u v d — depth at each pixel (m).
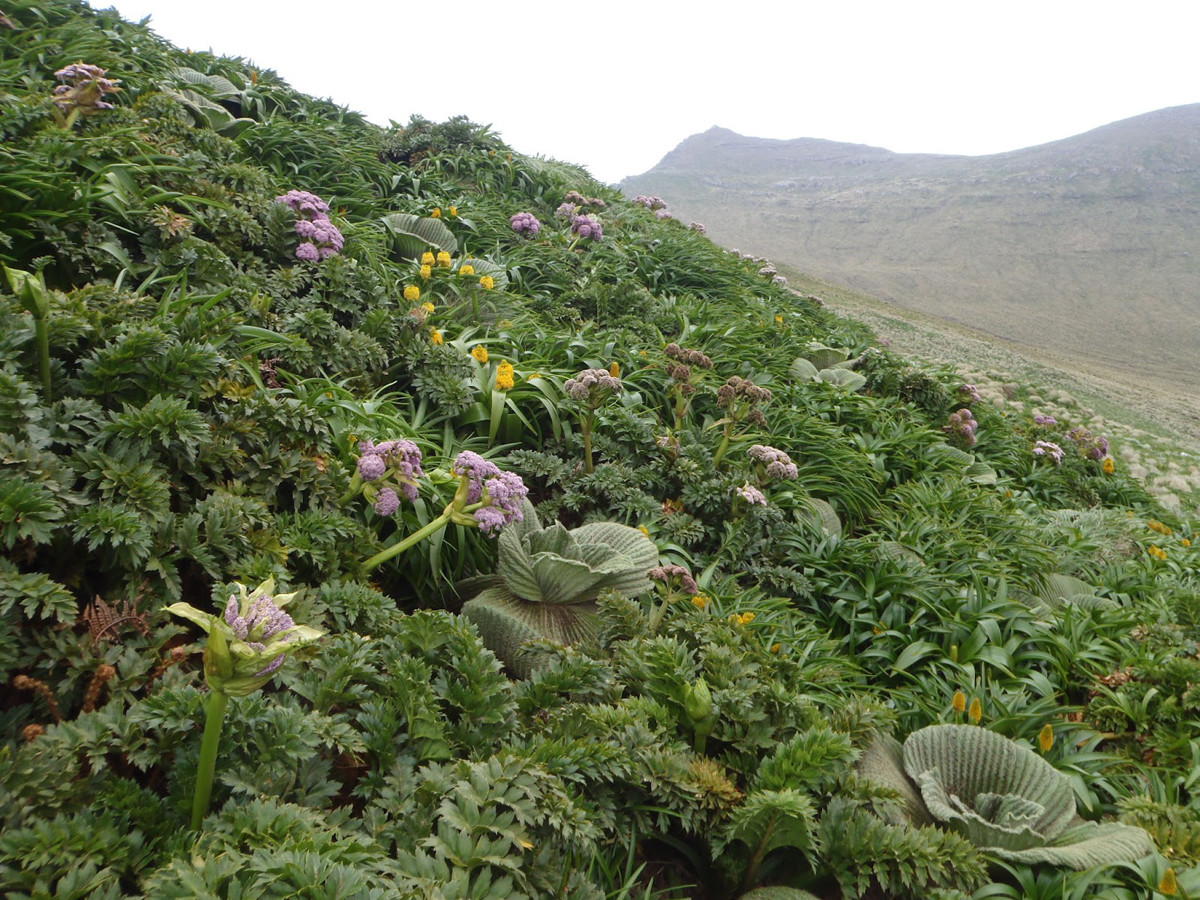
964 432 7.72
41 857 1.42
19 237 3.70
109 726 1.73
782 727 2.60
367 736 1.97
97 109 5.00
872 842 2.17
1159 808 2.76
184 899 1.30
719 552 4.44
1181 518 8.52
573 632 3.21
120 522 2.09
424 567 3.48
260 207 5.04
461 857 1.66
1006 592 4.54
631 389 5.86
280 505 3.03
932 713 3.45
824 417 6.90
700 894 2.33
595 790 2.18
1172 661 3.54
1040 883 2.31
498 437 4.83
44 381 2.52
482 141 10.45
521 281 7.20
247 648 1.46
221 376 3.06
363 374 4.34
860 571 4.61
